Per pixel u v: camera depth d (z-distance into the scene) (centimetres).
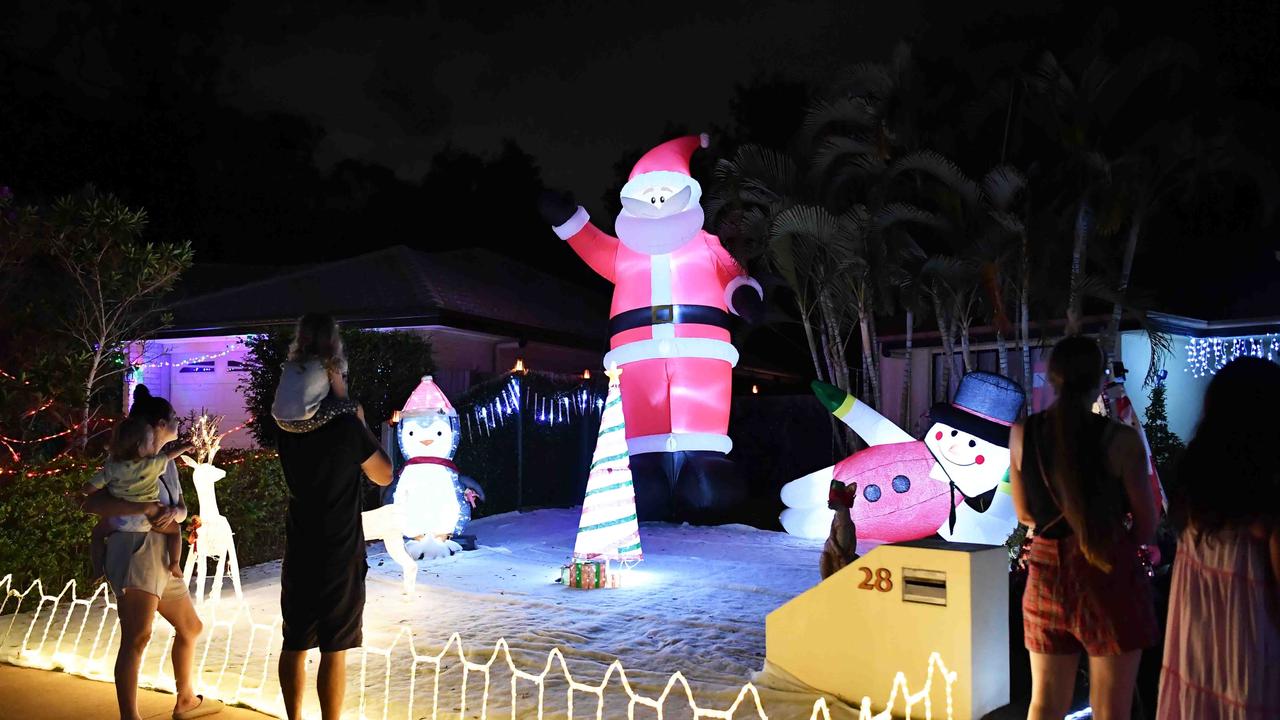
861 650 564
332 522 489
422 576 1069
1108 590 384
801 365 3073
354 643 495
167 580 561
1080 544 382
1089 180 1432
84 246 1162
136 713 547
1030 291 1534
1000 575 550
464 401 1609
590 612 880
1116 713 384
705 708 582
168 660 704
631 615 862
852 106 1639
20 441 1055
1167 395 1753
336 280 1933
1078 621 387
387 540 938
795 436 2016
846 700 570
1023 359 1470
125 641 543
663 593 966
